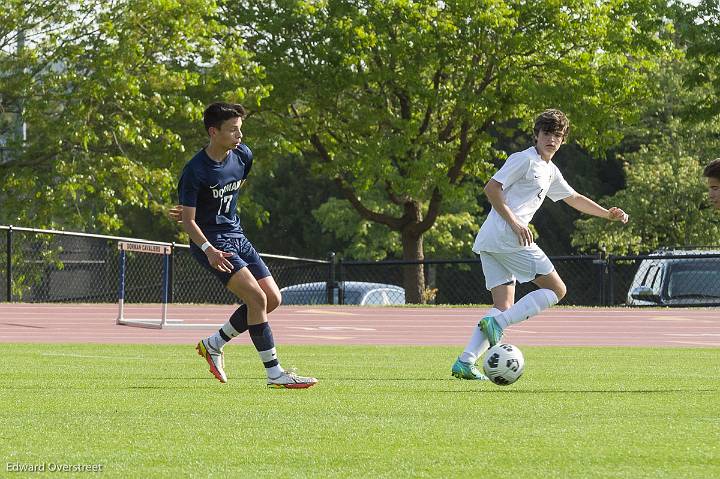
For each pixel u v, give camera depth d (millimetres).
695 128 129000
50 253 80062
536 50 94188
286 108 97000
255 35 97312
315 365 27672
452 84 98688
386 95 98312
